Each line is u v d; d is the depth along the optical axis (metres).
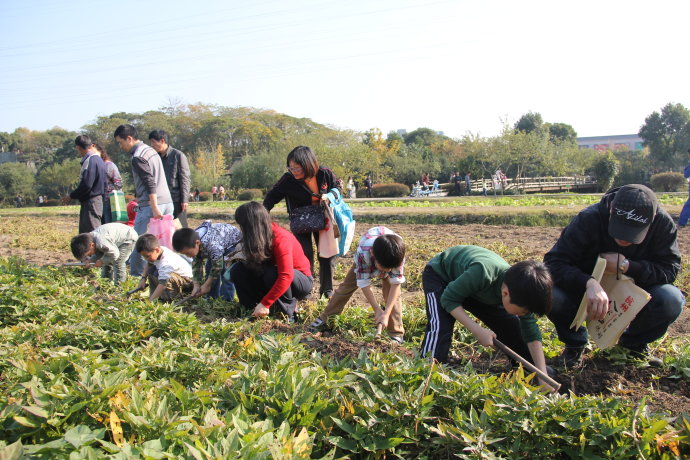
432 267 4.34
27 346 4.00
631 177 54.72
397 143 55.25
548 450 2.87
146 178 7.81
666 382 4.22
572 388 4.11
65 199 8.80
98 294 6.17
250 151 77.81
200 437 2.56
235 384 3.20
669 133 63.69
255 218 5.23
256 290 5.83
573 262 4.37
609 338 4.16
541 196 28.92
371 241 5.06
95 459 2.35
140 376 3.19
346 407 2.98
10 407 2.69
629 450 2.82
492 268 3.87
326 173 6.72
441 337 4.13
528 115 76.19
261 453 2.37
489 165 46.19
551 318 4.41
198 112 85.81
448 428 2.87
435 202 25.64
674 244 4.23
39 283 6.61
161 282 6.36
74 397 2.74
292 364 3.43
